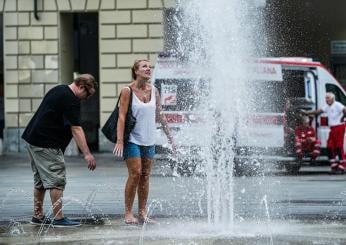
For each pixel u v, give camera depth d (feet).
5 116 188.44
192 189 102.12
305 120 132.87
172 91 122.72
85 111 194.49
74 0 186.09
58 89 66.13
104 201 88.17
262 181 116.26
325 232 60.59
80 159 169.58
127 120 66.49
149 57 183.73
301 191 99.35
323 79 136.46
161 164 134.51
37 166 66.39
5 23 188.24
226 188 78.23
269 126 129.39
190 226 65.36
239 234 59.82
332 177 125.70
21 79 188.24
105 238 57.88
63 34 189.67
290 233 60.13
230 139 93.91
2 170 140.77
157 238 57.77
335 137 135.13
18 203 87.04
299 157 131.23
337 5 187.42
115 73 185.06
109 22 185.06
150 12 183.42
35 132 65.98
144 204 69.05
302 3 181.88
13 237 58.95
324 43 187.32
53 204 66.13
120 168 144.46
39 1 187.32
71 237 58.65
